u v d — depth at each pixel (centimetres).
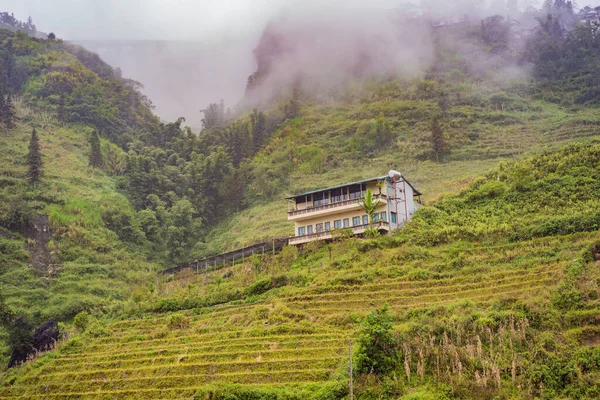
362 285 6281
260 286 6925
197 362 5262
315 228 8506
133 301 7844
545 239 6456
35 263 9338
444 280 5997
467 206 8231
